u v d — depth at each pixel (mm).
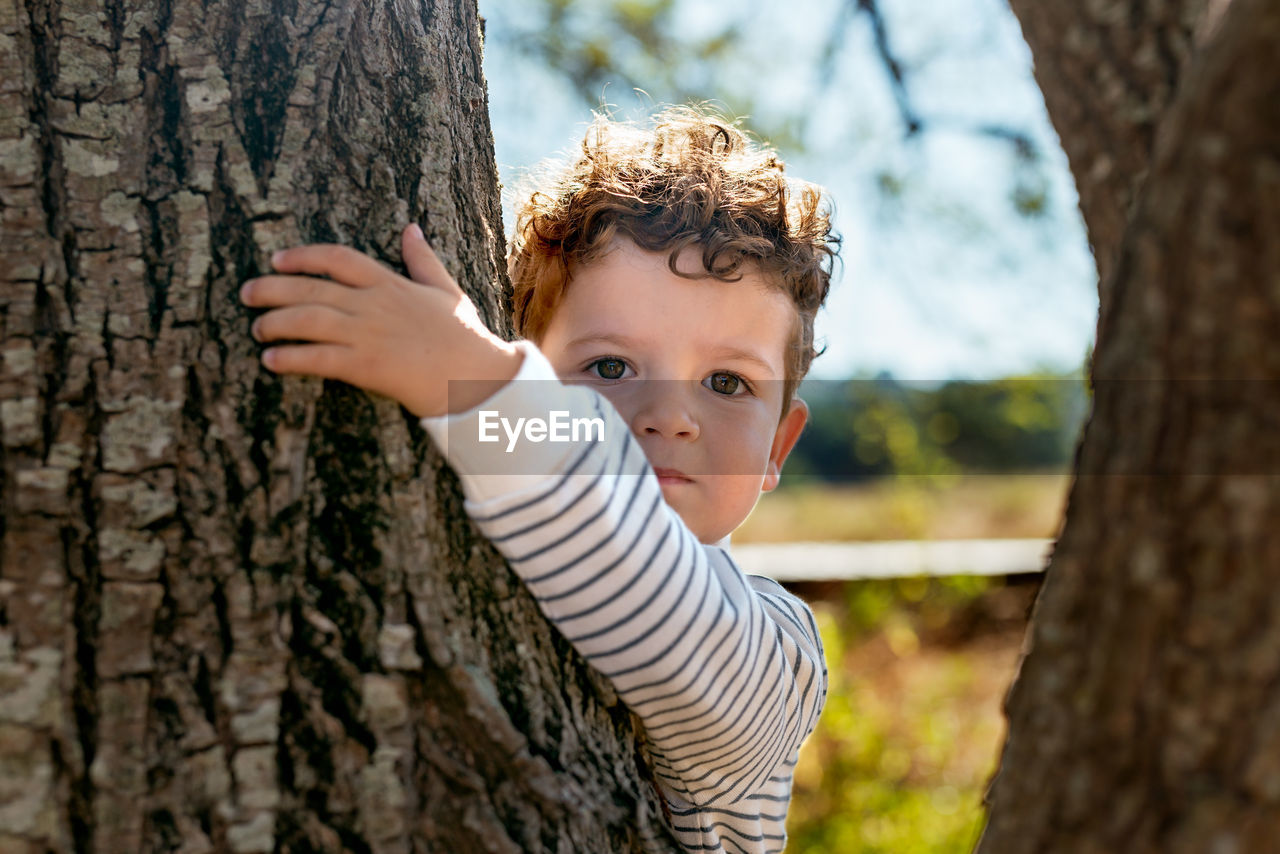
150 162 1092
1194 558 737
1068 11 924
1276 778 709
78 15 1108
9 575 965
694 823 1439
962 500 10352
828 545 8023
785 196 1989
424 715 1075
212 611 1008
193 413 1037
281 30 1172
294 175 1126
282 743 1006
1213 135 715
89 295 1031
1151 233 765
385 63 1255
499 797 1086
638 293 1762
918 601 6863
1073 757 807
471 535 1188
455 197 1318
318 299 1076
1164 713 754
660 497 1289
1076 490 853
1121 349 792
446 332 1136
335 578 1060
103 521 993
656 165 1932
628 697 1258
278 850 985
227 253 1088
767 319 1836
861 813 4473
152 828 958
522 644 1200
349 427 1111
